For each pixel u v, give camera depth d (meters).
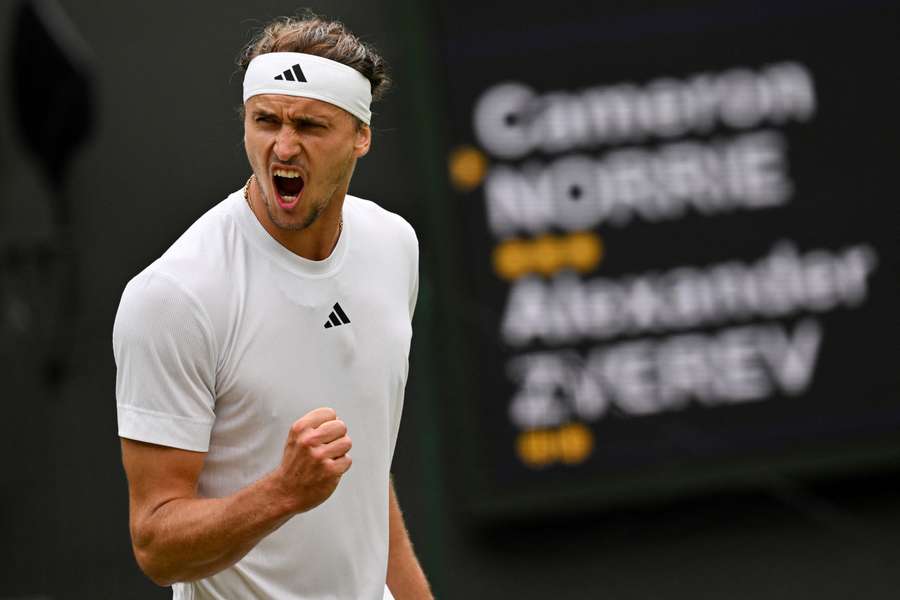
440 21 18.59
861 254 18.73
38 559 18.88
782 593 18.70
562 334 18.61
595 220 18.62
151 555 7.91
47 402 19.00
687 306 18.66
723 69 18.70
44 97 18.98
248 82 7.91
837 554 18.75
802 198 18.73
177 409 7.90
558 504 18.58
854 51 18.81
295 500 7.51
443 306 18.59
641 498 18.73
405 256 8.91
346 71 7.88
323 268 8.31
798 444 18.67
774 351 18.70
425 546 18.56
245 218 8.17
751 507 18.81
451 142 18.56
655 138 18.67
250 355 8.06
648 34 18.67
